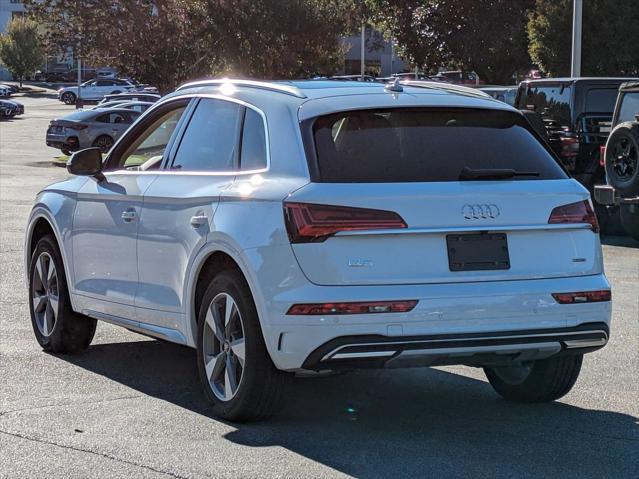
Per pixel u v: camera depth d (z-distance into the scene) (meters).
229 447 5.97
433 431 6.40
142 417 6.59
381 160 6.18
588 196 6.48
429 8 42.25
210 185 6.74
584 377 7.90
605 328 6.36
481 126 6.57
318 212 5.88
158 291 7.15
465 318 5.95
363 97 6.52
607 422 6.66
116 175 7.88
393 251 5.94
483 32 41.22
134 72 38.69
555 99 18.89
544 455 5.92
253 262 6.07
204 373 6.66
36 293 8.70
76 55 38.41
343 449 5.96
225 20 38.59
